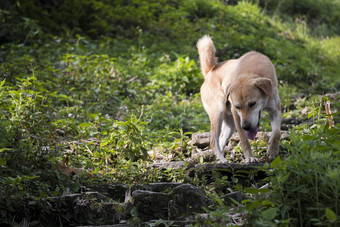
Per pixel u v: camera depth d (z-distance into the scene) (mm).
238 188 3891
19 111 4852
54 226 3463
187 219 3234
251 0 17094
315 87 9875
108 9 13305
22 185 3635
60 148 4742
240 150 5219
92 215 3475
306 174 2988
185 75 9312
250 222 2795
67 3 13039
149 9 14234
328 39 15562
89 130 5824
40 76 7812
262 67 5035
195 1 15078
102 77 8570
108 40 11195
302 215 2881
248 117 4695
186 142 5672
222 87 5422
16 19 11266
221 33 12828
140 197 3471
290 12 18422
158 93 8680
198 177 4387
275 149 4715
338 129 3828
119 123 4883
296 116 7480
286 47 13047
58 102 7098
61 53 9820
